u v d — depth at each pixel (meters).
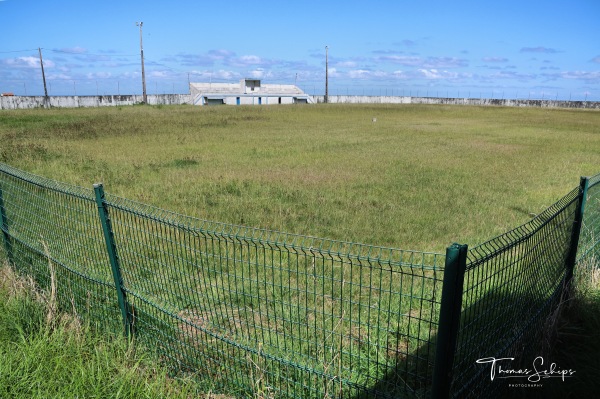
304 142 17.97
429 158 14.10
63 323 3.96
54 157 12.82
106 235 3.64
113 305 4.18
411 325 3.97
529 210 8.20
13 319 3.88
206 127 23.69
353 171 11.75
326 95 67.00
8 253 5.33
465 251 2.18
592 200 5.08
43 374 3.29
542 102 63.34
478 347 2.77
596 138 20.73
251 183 10.05
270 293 4.49
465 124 29.03
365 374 3.19
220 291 4.54
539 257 3.40
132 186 9.59
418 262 5.57
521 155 14.95
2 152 12.44
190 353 3.53
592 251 5.29
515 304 3.11
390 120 31.91
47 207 4.91
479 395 2.84
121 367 3.38
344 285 4.78
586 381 3.38
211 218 7.37
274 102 69.00
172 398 3.12
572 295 4.30
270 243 3.11
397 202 8.67
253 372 3.24
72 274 4.44
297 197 8.91
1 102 43.97
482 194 9.38
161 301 4.03
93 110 37.03
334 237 6.62
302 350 3.48
